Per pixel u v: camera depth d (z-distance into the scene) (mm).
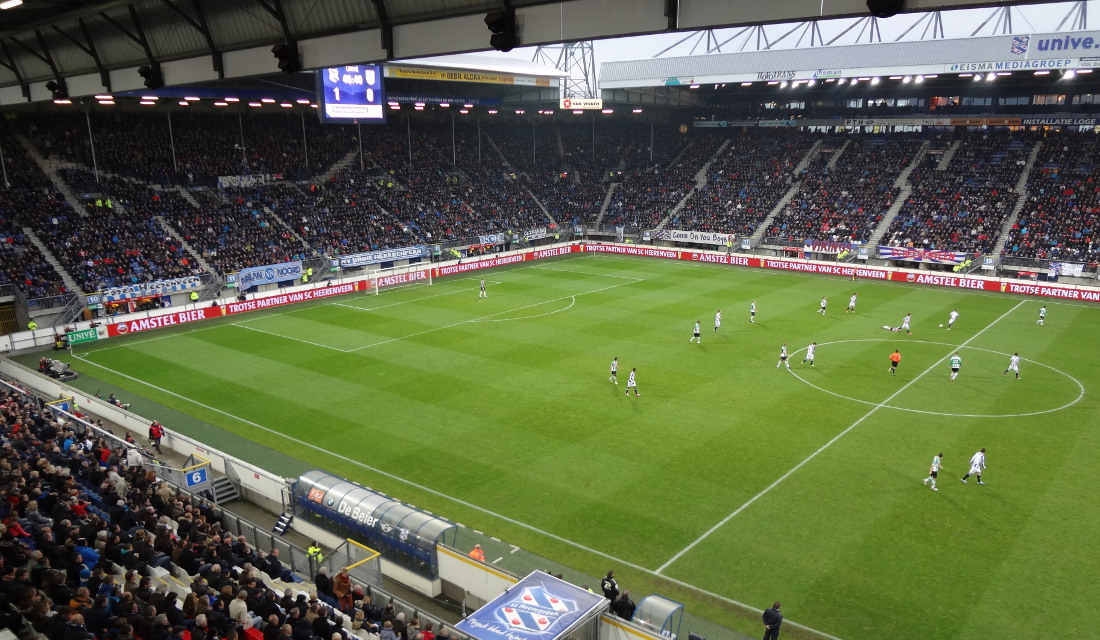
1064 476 26156
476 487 25953
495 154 91875
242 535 19719
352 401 34625
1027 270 60781
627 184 91438
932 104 79688
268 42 18250
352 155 79312
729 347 43062
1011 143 74812
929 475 26312
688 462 27625
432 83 71125
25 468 19750
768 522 23281
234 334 47625
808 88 82938
